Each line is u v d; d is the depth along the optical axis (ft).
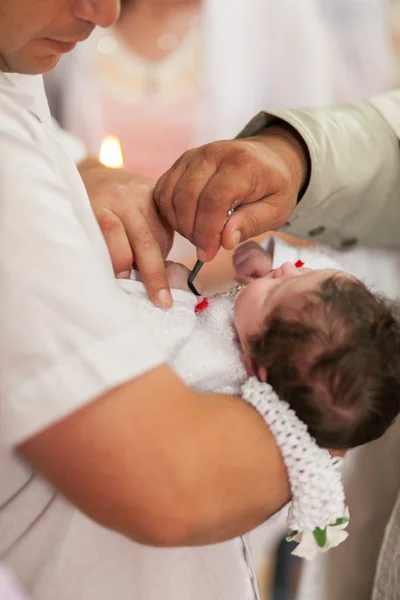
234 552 2.69
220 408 1.98
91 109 6.11
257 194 2.66
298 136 3.31
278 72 6.30
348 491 3.80
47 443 1.67
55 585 2.30
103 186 2.97
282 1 6.15
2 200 1.70
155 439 1.71
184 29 6.06
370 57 6.49
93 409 1.67
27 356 1.63
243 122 6.30
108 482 1.68
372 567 3.86
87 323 1.69
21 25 1.81
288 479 2.11
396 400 2.37
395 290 4.65
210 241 2.59
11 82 2.10
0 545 2.18
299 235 3.70
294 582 3.79
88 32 1.91
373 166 3.52
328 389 2.23
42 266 1.68
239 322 2.52
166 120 6.14
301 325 2.31
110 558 2.40
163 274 2.58
